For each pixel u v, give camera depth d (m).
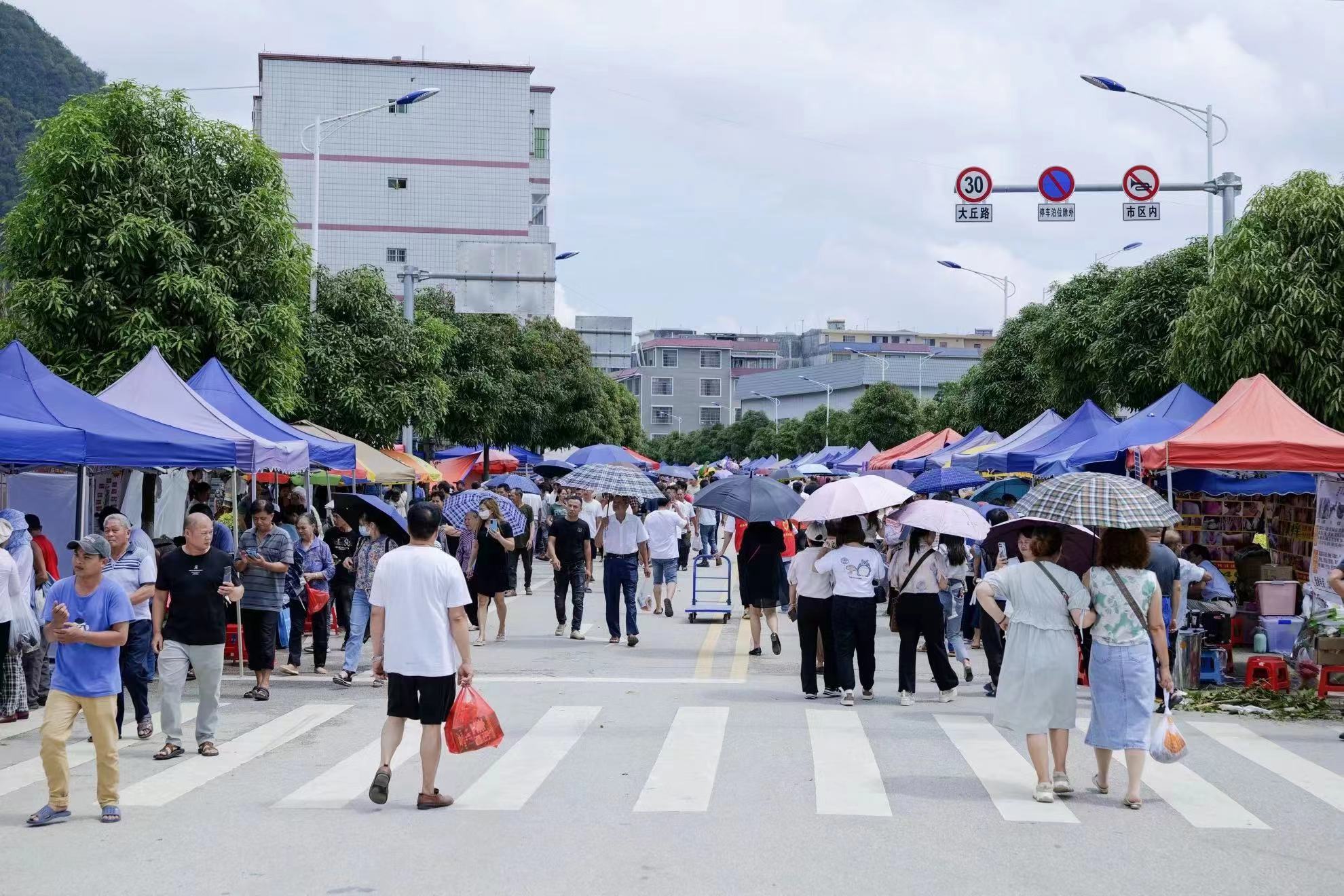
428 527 8.07
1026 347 40.47
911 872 6.61
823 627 12.53
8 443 11.49
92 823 7.64
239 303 21.17
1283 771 9.38
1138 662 8.16
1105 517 8.14
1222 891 6.33
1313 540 16.17
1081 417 20.83
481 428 41.50
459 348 40.84
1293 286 18.25
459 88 68.25
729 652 16.22
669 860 6.79
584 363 54.22
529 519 24.44
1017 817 7.85
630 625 16.80
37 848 7.08
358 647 13.49
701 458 117.56
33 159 20.08
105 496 18.05
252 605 12.42
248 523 15.61
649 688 13.19
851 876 6.52
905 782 8.81
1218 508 18.28
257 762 9.55
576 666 14.83
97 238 19.72
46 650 12.09
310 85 67.12
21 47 124.81
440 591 7.95
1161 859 6.91
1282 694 12.49
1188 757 9.90
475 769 9.19
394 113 67.81
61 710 7.66
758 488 15.54
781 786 8.64
